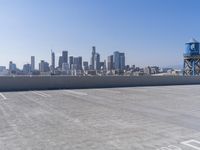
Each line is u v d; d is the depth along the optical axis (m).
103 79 24.84
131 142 5.72
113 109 10.52
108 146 5.41
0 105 11.62
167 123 7.79
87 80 24.09
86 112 9.74
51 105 11.65
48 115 9.06
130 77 26.36
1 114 9.25
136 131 6.73
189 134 6.47
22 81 21.22
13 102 12.74
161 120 8.24
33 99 14.07
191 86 26.22
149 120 8.22
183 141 5.84
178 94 17.25
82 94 17.05
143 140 5.89
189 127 7.27
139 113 9.56
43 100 13.60
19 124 7.55
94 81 24.45
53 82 22.55
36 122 7.85
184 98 14.81
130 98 14.68
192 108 10.88
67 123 7.71
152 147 5.38
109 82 25.12
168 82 28.92
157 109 10.56
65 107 11.04
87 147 5.34
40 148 5.27
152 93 17.94
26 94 17.09
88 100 13.62
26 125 7.41
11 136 6.20
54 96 15.73
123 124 7.59
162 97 15.31
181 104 12.20
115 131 6.73
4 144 5.55
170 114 9.38
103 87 24.22
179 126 7.39
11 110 10.17
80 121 8.01
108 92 18.69
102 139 5.95
